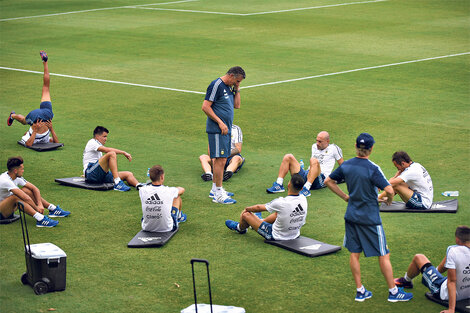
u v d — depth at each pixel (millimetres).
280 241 14312
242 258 13664
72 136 23484
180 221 15672
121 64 36969
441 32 47750
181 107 27547
